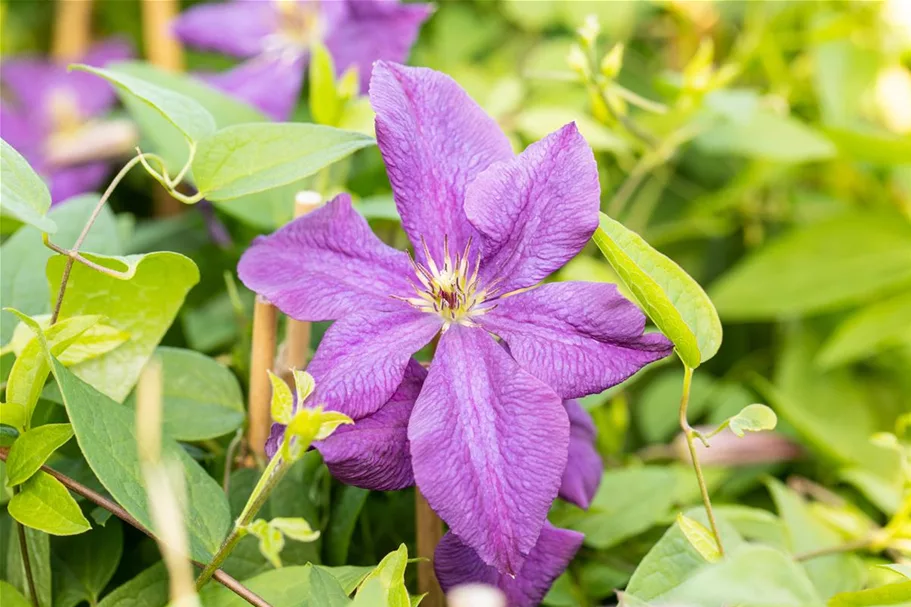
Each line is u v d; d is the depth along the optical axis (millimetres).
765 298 779
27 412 501
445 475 478
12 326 553
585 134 704
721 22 879
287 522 467
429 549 545
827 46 814
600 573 588
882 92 845
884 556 624
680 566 512
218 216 682
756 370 812
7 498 527
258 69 756
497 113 720
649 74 893
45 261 571
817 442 680
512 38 913
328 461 480
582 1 868
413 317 508
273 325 548
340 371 490
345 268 513
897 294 768
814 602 450
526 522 474
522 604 508
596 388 485
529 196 499
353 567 509
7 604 500
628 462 659
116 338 535
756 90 791
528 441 481
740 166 885
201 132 514
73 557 538
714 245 870
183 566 443
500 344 514
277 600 501
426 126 514
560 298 495
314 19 742
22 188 480
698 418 747
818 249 782
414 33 681
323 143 516
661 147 713
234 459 570
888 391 778
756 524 603
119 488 486
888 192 843
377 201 618
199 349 681
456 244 514
